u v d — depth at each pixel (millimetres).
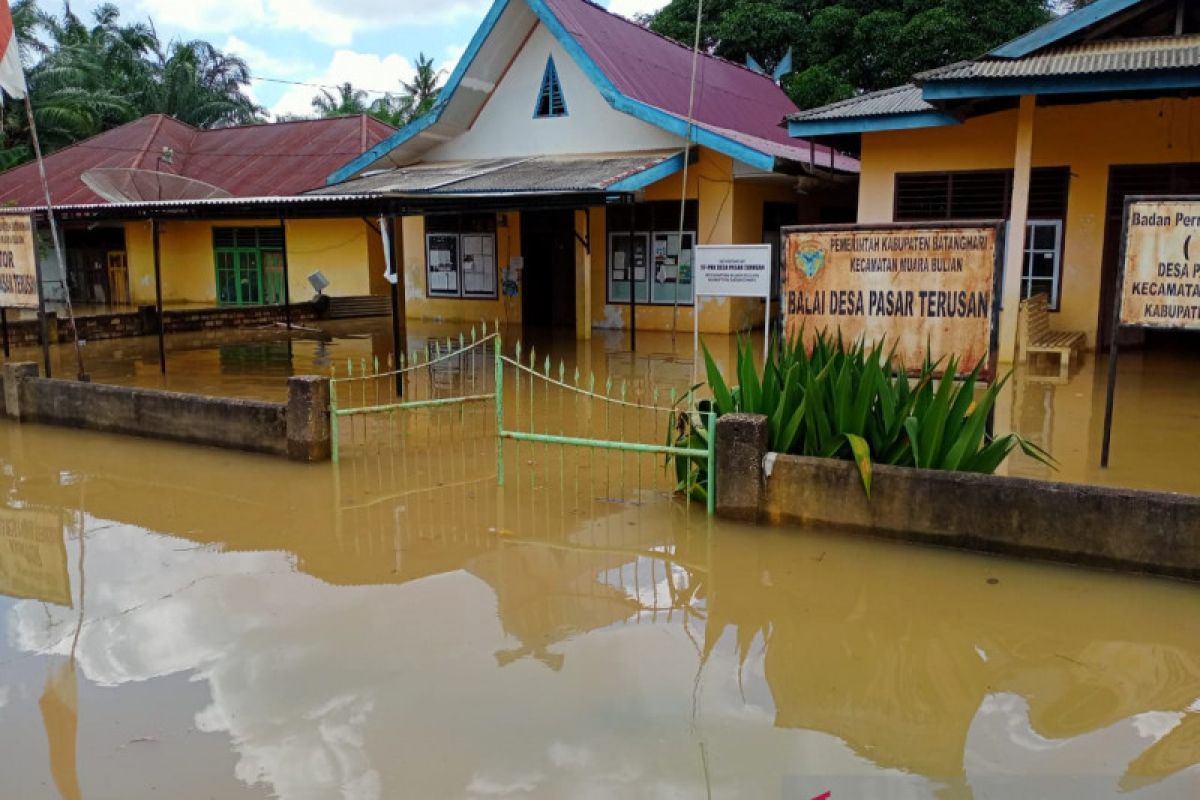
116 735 3459
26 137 28000
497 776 3150
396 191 11844
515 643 4164
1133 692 3699
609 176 12750
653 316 16797
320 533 5707
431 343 15531
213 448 7867
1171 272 6191
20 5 29062
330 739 3398
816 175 15883
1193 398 9391
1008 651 4051
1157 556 4699
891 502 5254
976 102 11922
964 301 6043
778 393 5898
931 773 3154
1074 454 7152
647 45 18078
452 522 5871
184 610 4590
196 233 23547
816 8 23281
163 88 32531
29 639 4309
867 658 4000
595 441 6211
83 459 7629
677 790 3057
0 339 14914
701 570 4984
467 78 16375
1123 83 10078
